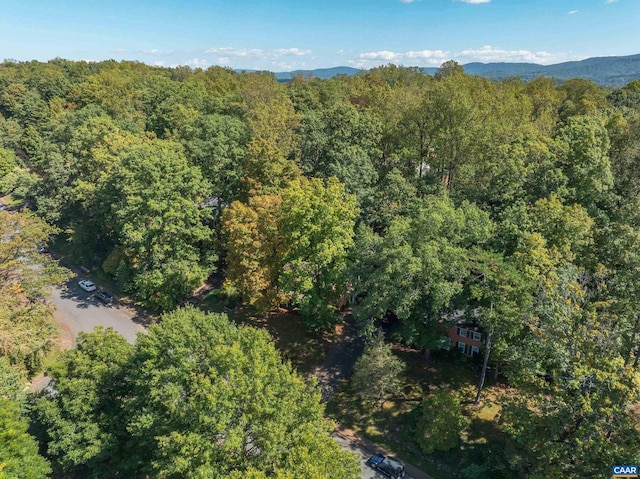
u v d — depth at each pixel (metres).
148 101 87.19
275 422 24.11
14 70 138.62
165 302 48.34
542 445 25.89
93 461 27.83
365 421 36.59
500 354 34.03
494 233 38.47
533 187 44.97
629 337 27.27
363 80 99.38
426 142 60.19
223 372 25.14
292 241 40.53
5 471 23.41
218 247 53.88
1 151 85.12
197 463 23.19
